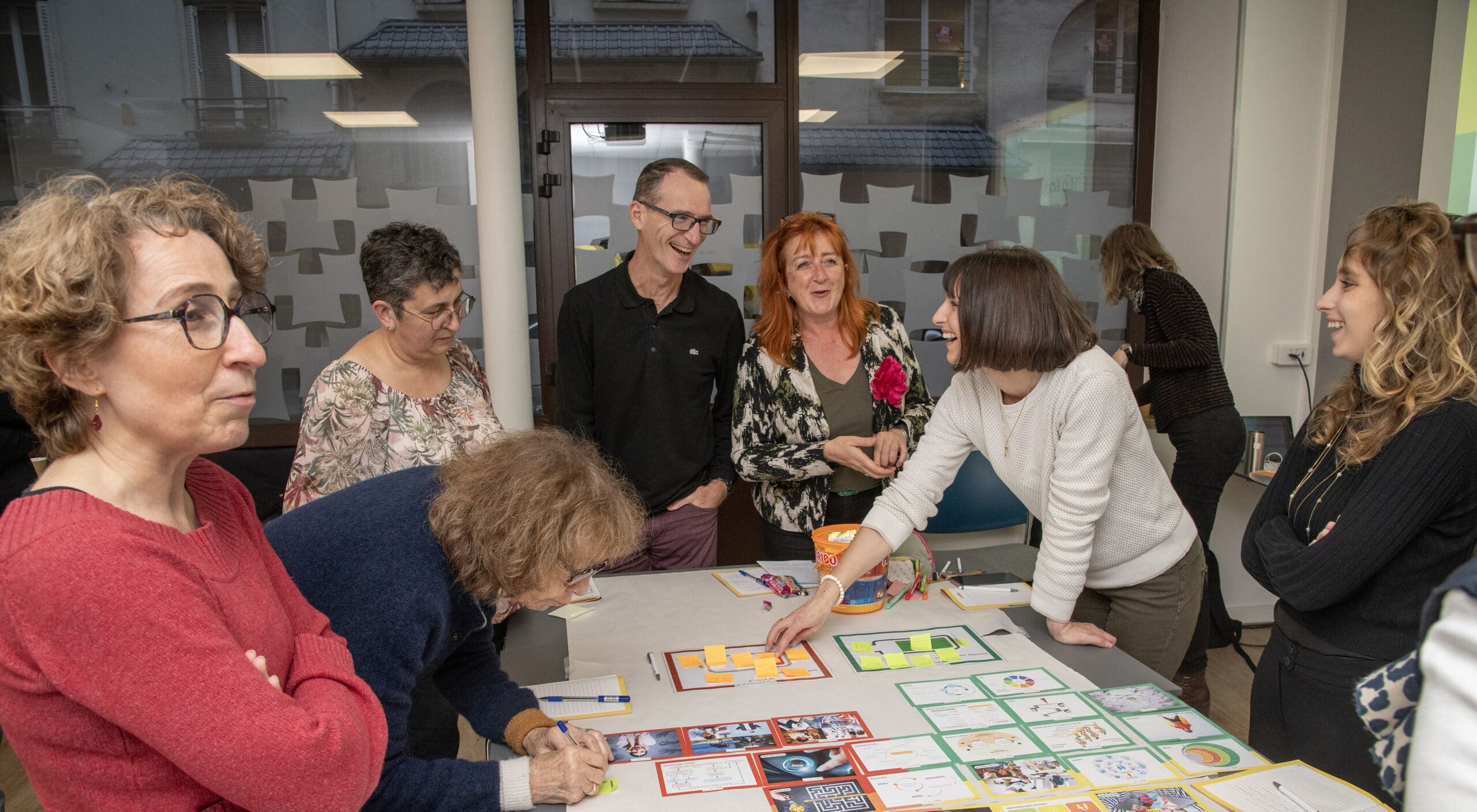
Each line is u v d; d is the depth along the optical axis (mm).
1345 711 1379
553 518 1016
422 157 3143
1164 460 3166
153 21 2980
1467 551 1303
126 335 737
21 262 690
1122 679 1382
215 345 772
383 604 1034
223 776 736
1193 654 2568
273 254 3113
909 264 3359
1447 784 525
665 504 2297
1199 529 2787
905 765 1133
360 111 3098
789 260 2139
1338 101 3018
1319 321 3162
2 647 706
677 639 1555
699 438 2328
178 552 779
